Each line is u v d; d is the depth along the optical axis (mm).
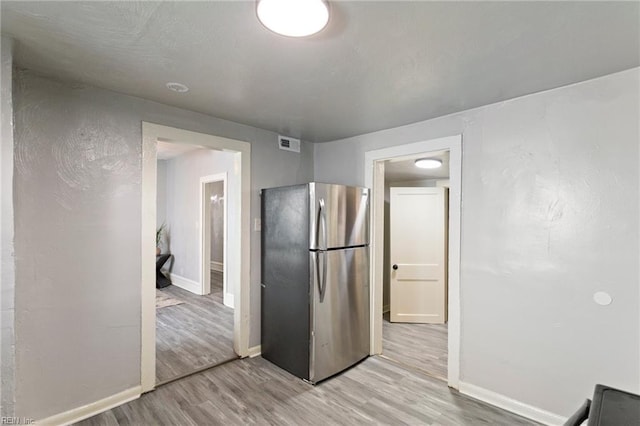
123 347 2312
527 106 2219
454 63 1772
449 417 2188
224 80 2031
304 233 2711
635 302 1834
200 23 1410
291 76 1957
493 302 2367
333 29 1444
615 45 1573
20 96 1912
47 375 2008
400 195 4387
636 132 1829
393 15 1333
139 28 1454
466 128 2525
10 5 1273
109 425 2066
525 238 2225
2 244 1459
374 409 2273
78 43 1592
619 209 1884
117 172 2283
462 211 2535
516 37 1508
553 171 2111
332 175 3627
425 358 3158
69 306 2094
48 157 2014
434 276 4336
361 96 2270
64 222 2074
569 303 2051
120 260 2303
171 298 5281
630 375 1851
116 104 2271
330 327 2736
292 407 2287
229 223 4895
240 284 3062
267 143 3279
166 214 6566
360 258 3049
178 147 5285
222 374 2762
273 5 1220
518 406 2236
